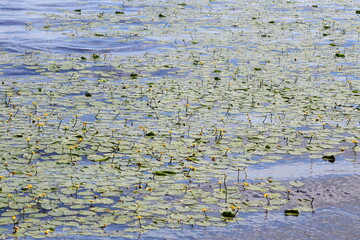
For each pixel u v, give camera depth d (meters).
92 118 12.44
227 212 8.73
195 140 11.31
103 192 9.18
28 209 8.67
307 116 12.75
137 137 11.39
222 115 12.73
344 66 16.77
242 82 15.09
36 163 10.18
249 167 10.34
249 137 11.55
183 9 25.58
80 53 18.16
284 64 16.89
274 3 27.67
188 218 8.59
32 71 16.08
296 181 9.82
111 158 10.45
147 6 26.17
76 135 11.39
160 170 9.98
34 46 18.95
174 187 9.43
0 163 10.11
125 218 8.52
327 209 9.04
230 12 25.06
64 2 27.23
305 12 25.41
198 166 10.23
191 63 16.88
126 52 18.27
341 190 9.64
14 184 9.34
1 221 8.34
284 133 11.76
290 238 8.23
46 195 9.05
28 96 13.85
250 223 8.57
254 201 9.17
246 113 12.86
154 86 14.68
